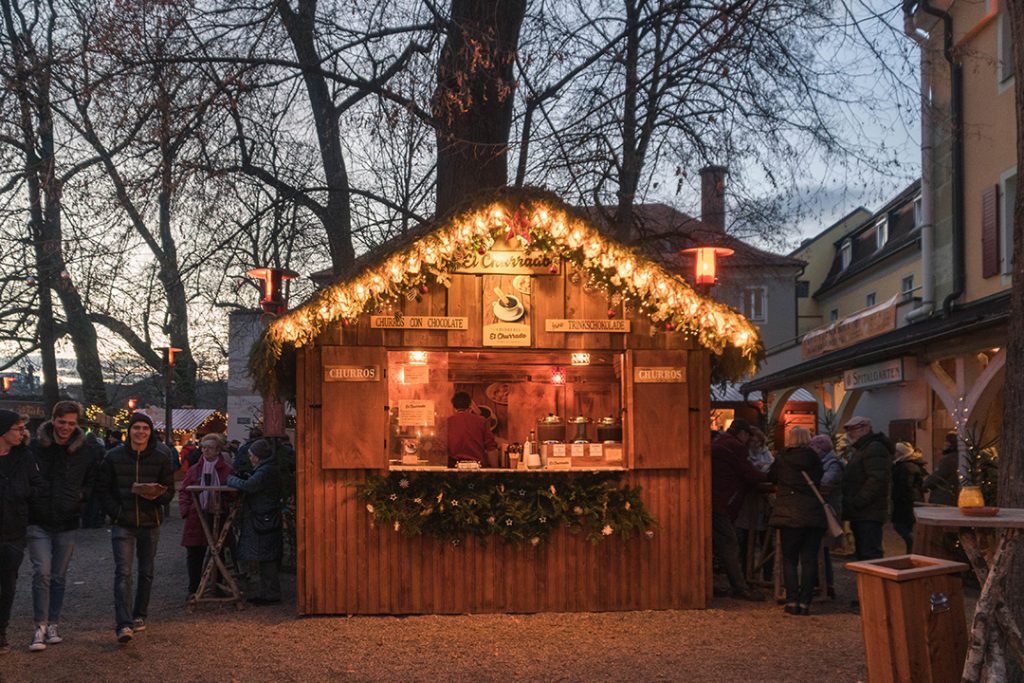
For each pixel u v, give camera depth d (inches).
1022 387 225.8
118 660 288.0
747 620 343.9
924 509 215.6
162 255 569.9
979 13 647.8
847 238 1497.3
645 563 361.4
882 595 221.5
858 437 411.5
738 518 412.5
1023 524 193.9
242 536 384.8
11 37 475.5
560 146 502.9
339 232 560.4
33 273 612.4
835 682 258.7
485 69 445.7
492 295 357.7
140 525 312.7
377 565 352.2
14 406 951.0
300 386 353.1
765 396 1130.7
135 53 453.4
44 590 303.7
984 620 200.4
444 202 474.6
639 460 358.0
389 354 365.4
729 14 454.9
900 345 627.8
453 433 364.5
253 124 511.8
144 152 470.0
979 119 657.0
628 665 279.6
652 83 500.4
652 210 600.1
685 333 364.5
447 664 281.7
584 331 359.6
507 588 355.9
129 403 1346.0
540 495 355.9
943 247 707.4
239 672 273.6
